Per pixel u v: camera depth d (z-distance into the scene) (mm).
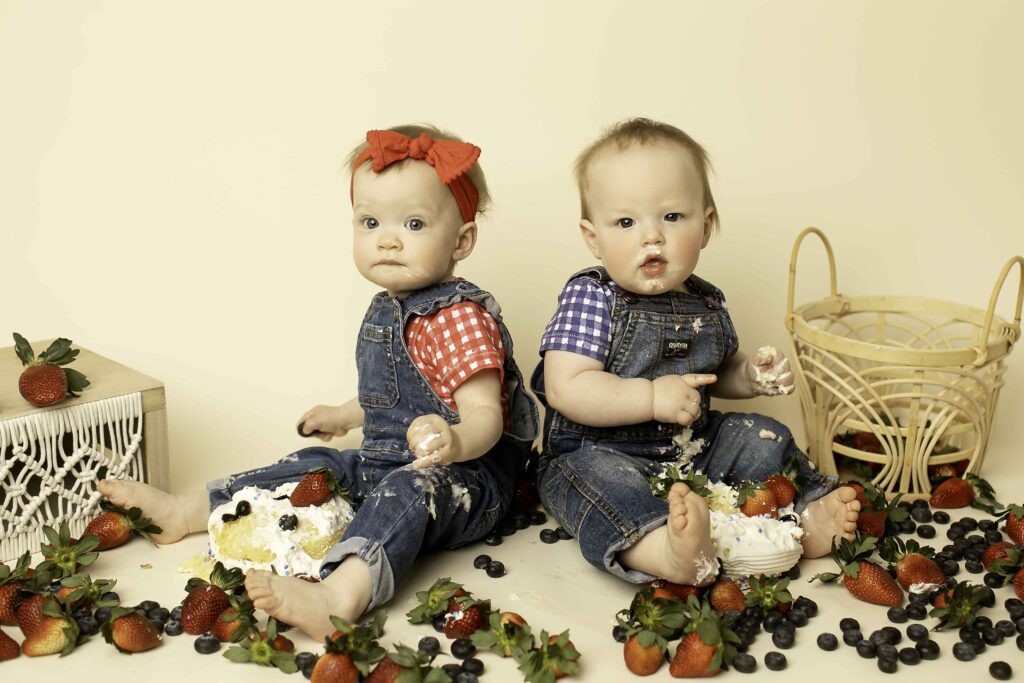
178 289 2340
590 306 1798
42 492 1711
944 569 1644
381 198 1717
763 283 2367
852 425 1963
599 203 1753
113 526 1720
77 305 2350
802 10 2301
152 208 2326
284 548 1592
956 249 2381
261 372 2350
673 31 2303
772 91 2322
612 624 1529
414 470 1664
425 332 1759
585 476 1694
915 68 2328
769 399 2367
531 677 1350
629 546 1569
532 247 2334
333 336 2371
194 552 1729
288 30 2277
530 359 2359
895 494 1944
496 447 1850
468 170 1798
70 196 2320
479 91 2311
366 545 1521
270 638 1398
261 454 2234
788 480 1732
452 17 2285
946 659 1431
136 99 2293
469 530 1729
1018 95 2342
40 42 2275
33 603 1456
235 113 2307
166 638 1480
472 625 1453
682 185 1727
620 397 1738
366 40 2289
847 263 2375
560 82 2309
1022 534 1733
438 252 1747
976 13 2314
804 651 1452
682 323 1822
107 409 1741
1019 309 1949
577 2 2287
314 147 2318
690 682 1379
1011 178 2367
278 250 2342
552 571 1695
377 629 1373
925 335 2322
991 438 2262
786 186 2344
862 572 1581
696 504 1469
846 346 1896
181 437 2289
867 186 2357
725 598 1519
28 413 1669
